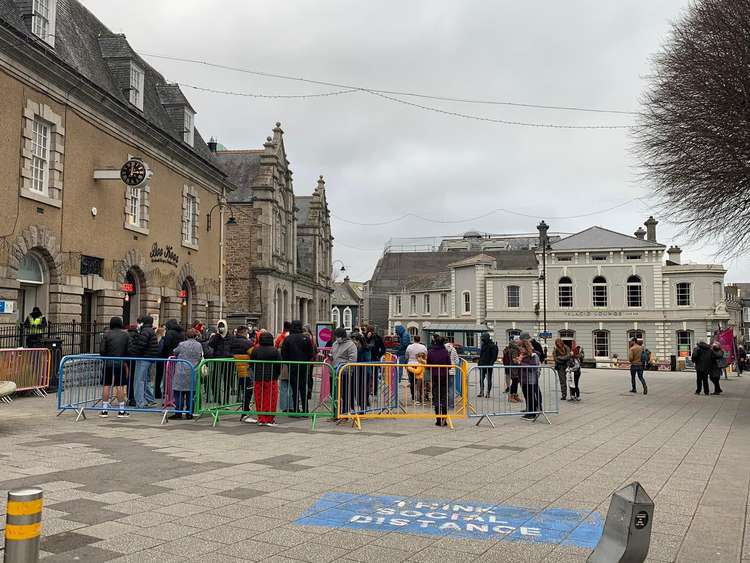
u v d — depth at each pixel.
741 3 16.66
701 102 17.69
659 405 16.61
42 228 17.20
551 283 50.59
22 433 9.99
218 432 10.62
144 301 23.08
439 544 5.08
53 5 17.95
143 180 19.52
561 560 4.76
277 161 42.12
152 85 27.05
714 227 19.64
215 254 30.09
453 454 8.98
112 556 4.68
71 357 12.05
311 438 10.22
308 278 51.50
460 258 85.31
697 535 5.42
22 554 3.15
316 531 5.36
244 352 14.50
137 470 7.50
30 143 16.70
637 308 48.44
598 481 7.38
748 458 8.93
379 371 12.75
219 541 5.07
